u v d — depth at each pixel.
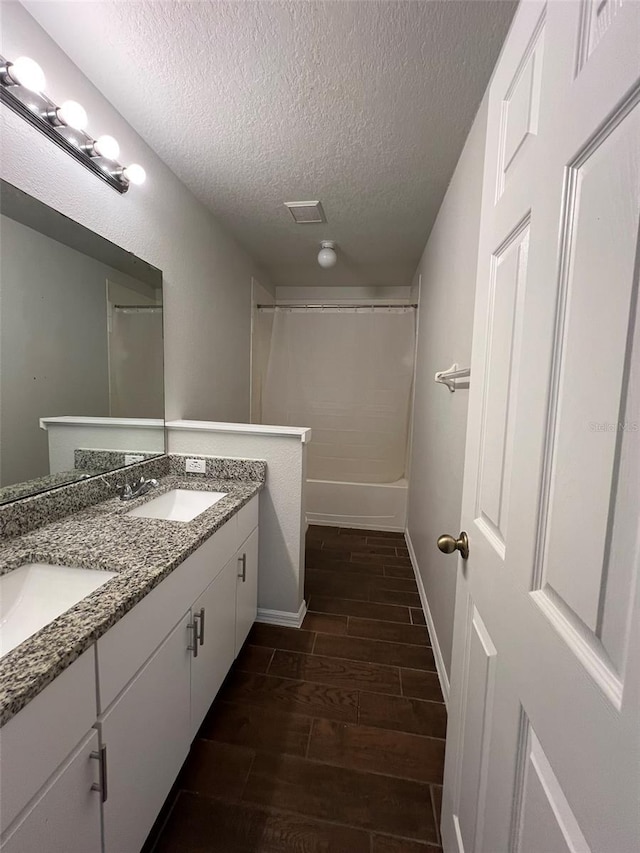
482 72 1.20
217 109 1.40
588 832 0.38
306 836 1.05
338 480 3.59
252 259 3.05
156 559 0.99
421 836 1.05
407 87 1.27
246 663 1.70
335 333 3.50
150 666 0.93
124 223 1.52
